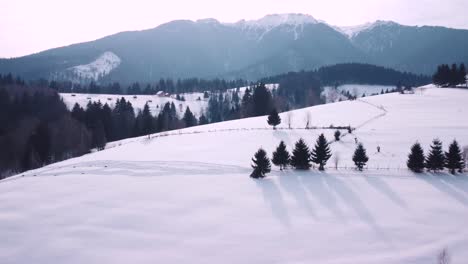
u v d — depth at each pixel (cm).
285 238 3328
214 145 6719
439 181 4603
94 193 4441
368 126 7344
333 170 5112
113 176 5088
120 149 6912
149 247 3238
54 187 4681
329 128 7456
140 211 3925
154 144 7169
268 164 4997
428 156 5019
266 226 3556
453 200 4031
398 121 7606
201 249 3188
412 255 3006
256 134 7375
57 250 3216
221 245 3244
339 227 3500
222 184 4694
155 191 4484
